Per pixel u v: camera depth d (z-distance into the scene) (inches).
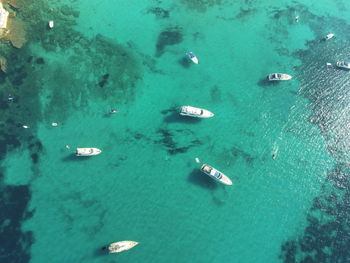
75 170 1478.8
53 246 1332.4
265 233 1434.5
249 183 1528.1
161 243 1368.1
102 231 1370.6
